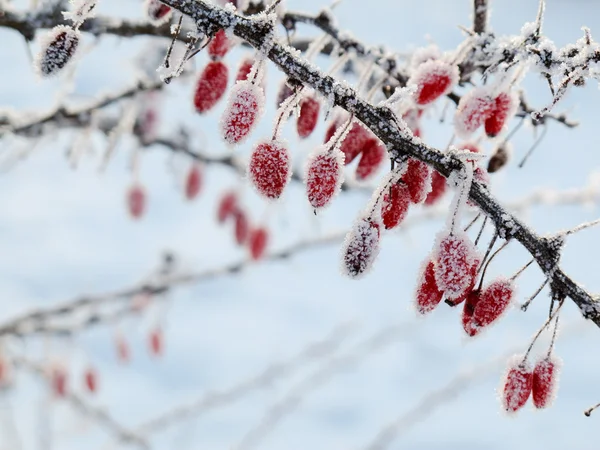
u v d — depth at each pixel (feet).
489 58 1.54
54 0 1.62
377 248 1.38
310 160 1.40
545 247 1.36
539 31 1.48
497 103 1.50
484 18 1.56
